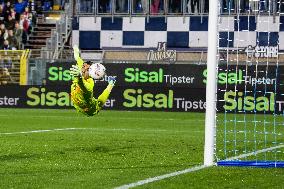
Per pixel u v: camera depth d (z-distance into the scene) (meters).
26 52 59.50
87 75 26.31
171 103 55.34
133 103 56.00
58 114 51.06
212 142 20.88
